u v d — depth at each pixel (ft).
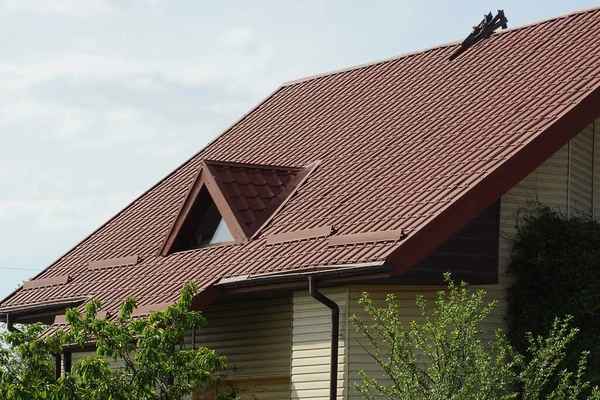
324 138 122.52
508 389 92.22
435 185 96.02
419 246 89.10
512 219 98.63
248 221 109.09
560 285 94.99
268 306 106.73
